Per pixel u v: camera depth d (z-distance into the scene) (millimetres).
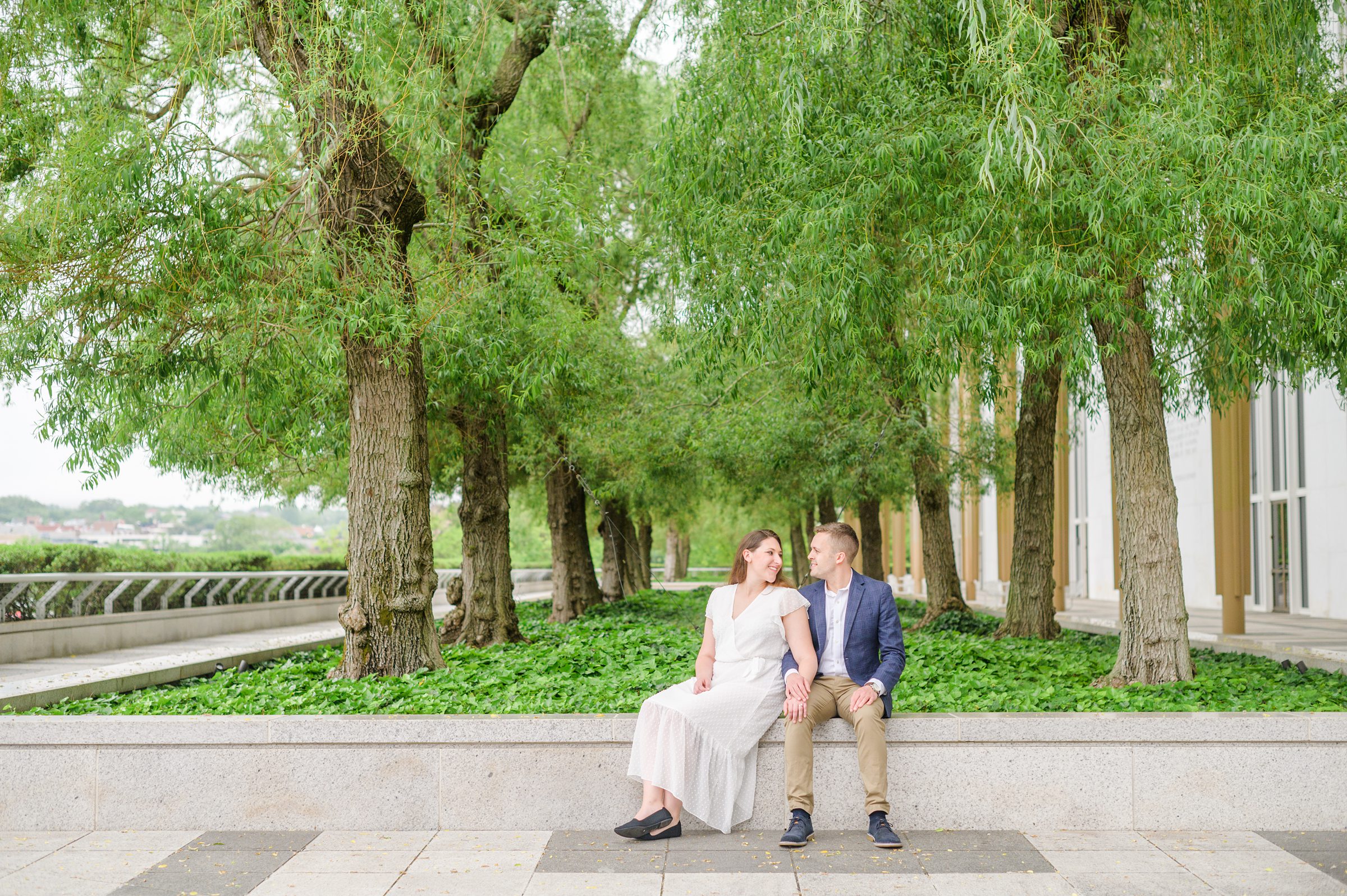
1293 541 21953
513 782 5559
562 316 10398
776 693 5523
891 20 8070
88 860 4988
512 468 19766
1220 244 6727
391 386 8531
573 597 21562
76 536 50062
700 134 8312
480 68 11727
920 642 12383
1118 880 4605
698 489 23297
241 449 11992
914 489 20531
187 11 8703
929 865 4844
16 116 8344
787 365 13102
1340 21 8336
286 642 11836
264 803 5574
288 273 7953
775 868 4805
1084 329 6914
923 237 7250
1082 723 5488
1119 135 6676
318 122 8078
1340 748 5461
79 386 7832
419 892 4473
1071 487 34594
